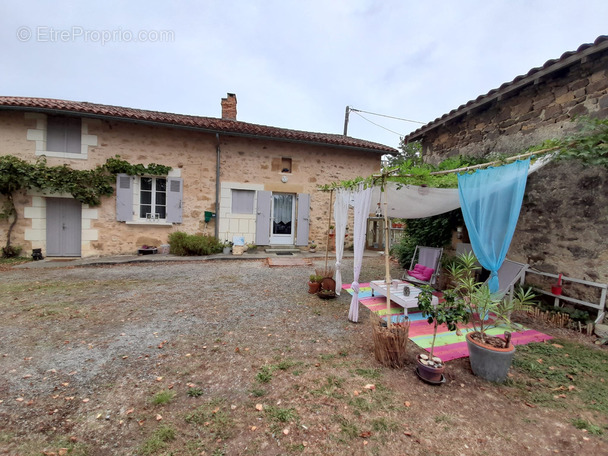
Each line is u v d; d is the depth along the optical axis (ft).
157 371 8.05
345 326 11.70
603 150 9.39
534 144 14.11
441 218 19.02
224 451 5.33
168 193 26.53
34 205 23.82
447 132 20.59
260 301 14.60
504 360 7.79
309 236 31.12
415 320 12.69
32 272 19.71
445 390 7.46
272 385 7.48
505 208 9.81
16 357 8.64
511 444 5.69
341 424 6.10
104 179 24.76
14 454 5.14
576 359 9.18
